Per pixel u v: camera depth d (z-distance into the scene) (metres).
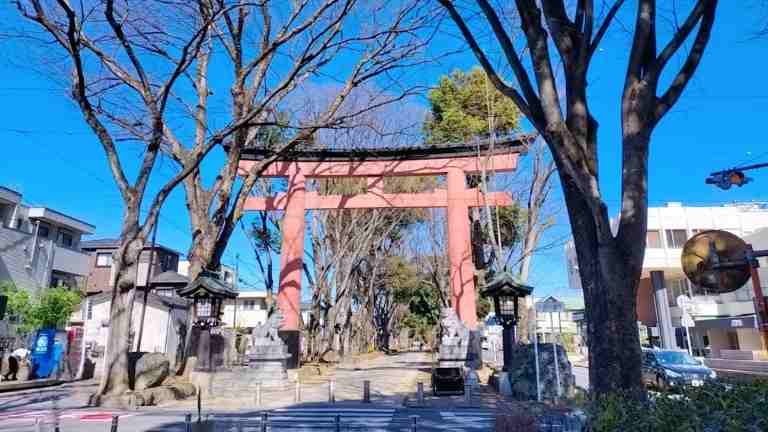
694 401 3.88
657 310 30.25
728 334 32.38
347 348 36.59
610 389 5.06
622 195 5.59
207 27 12.34
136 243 12.97
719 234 7.08
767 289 26.53
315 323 29.03
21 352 18.09
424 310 42.66
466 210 20.48
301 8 14.61
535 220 21.20
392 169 21.08
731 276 6.90
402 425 9.78
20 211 26.72
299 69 14.50
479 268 26.56
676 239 30.72
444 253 31.48
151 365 13.32
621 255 5.36
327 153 21.19
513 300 15.56
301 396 14.69
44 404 12.28
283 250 20.73
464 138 22.66
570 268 32.84
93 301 24.20
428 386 17.14
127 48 12.26
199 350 15.41
